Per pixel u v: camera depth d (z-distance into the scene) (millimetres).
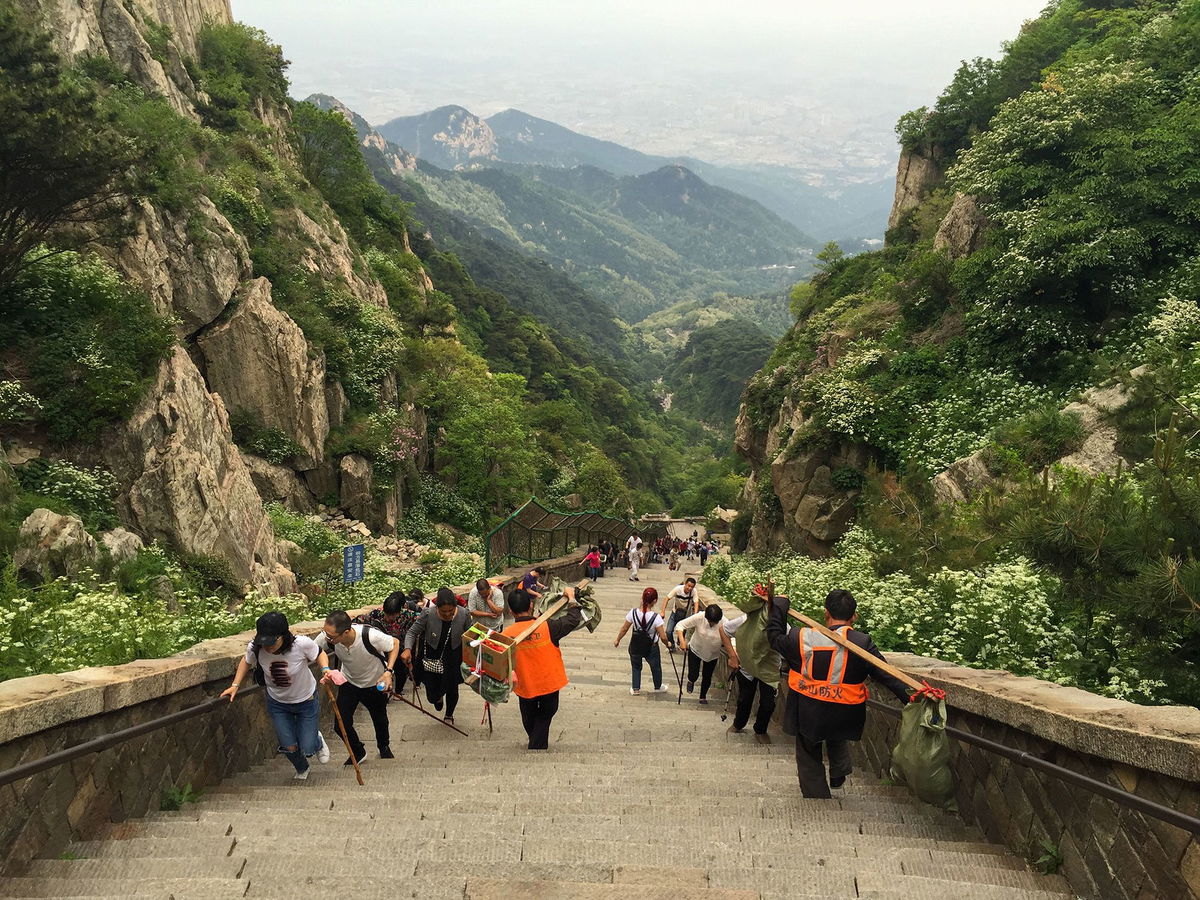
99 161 15797
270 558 19250
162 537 16391
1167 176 19641
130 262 22438
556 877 3949
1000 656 7043
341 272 38969
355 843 4371
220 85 42938
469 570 20969
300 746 6270
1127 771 3771
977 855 4332
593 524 36000
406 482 35031
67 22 28141
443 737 8484
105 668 5340
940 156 41688
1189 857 3326
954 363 22172
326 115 57750
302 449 27422
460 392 44312
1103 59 29047
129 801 5062
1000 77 39844
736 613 10625
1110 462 12812
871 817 5277
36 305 17500
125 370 17422
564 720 9438
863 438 22266
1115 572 5992
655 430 159000
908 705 5043
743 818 5078
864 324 28250
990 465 15039
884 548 12047
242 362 26141
